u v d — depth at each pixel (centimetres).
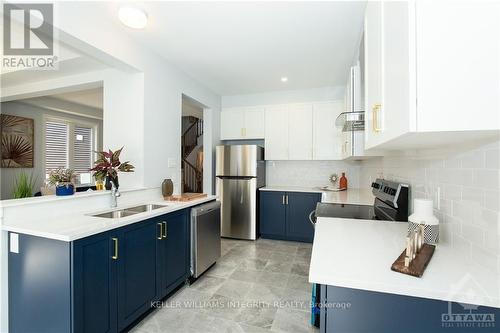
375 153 195
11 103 398
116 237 155
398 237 126
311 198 359
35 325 138
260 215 385
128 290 164
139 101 241
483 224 93
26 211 155
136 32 217
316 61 278
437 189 128
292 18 195
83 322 133
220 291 222
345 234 132
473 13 69
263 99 410
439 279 81
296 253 318
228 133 421
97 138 538
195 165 624
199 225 243
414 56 72
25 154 412
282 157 394
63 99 435
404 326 78
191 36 224
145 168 243
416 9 72
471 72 69
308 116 382
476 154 97
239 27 209
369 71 130
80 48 189
